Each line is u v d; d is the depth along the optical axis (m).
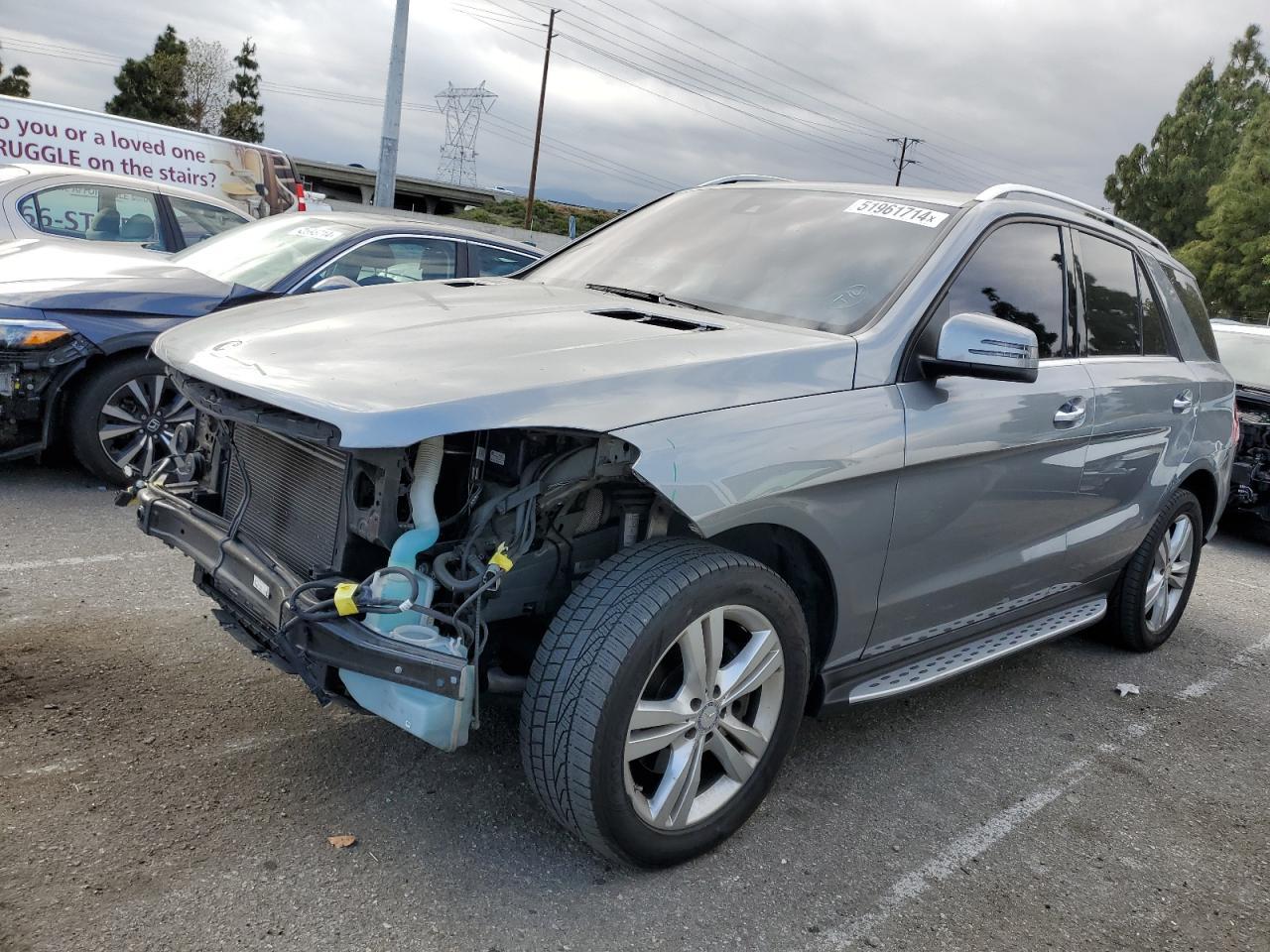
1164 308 4.86
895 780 3.55
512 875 2.72
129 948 2.29
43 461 6.45
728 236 3.88
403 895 2.58
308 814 2.89
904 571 3.31
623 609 2.54
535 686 2.57
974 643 3.96
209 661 3.79
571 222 19.06
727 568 2.69
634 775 2.86
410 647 2.44
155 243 7.84
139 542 5.09
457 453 2.73
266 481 2.98
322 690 2.60
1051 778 3.74
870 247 3.54
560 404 2.48
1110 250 4.46
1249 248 36.94
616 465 2.57
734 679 2.81
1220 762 4.08
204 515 3.13
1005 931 2.77
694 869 2.86
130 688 3.52
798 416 2.85
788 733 3.02
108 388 5.78
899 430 3.09
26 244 6.64
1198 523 5.30
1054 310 3.96
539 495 2.64
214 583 3.08
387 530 2.54
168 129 12.97
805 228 3.77
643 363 2.71
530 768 2.58
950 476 3.33
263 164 14.17
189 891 2.51
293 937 2.39
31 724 3.21
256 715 3.43
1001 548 3.76
